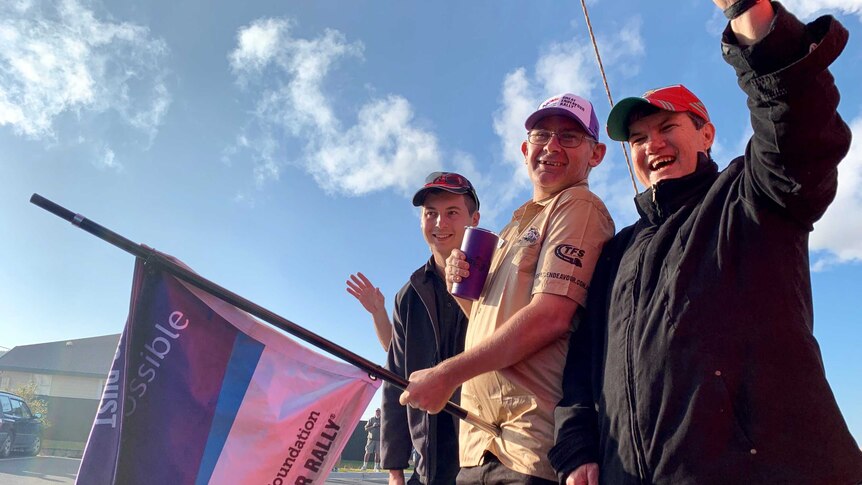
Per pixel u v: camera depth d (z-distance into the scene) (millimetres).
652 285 1521
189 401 1907
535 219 2043
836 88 1234
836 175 1306
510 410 1846
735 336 1340
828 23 1206
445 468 2488
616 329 1579
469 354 1745
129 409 1855
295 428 1964
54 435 25297
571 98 2191
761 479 1224
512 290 1946
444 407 1812
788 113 1208
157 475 1827
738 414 1293
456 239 2811
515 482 1774
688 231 1507
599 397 1649
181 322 1948
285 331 1842
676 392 1355
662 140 1794
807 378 1292
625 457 1436
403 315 2848
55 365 38188
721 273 1400
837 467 1229
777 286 1349
